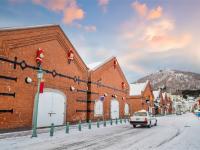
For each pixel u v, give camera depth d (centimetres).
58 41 2114
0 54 1477
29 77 1722
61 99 2127
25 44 1695
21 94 1641
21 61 1655
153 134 1563
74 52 2386
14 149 932
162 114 7194
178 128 2078
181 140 1257
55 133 1506
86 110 2609
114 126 2269
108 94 3203
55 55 2064
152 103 5903
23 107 1653
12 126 1547
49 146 1020
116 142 1172
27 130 1638
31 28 1752
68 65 2281
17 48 1622
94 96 2758
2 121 1473
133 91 5275
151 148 1001
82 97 2534
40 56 1822
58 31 2092
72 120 2300
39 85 1402
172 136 1447
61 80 2141
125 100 3894
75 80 2397
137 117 2147
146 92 5441
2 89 1487
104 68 3095
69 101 2262
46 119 1903
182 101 14688
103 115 3002
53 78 2019
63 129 1789
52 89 1995
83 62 2575
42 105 1864
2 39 1495
